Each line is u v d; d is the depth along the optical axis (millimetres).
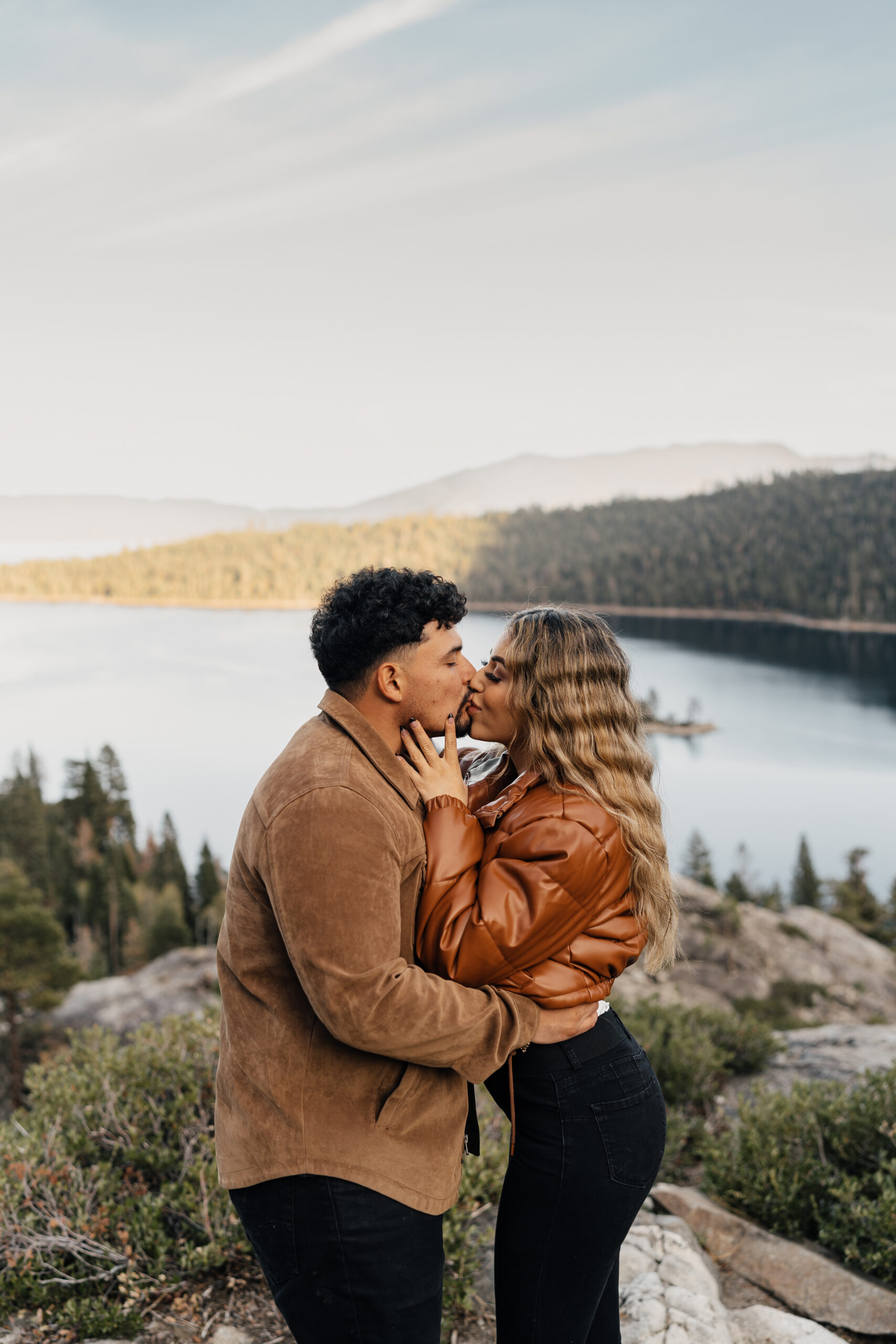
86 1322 2076
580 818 1455
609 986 1512
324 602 1491
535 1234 1483
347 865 1251
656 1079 1600
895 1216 2580
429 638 1451
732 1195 3002
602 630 1636
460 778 1521
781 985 35469
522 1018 1369
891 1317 2352
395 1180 1338
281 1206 1345
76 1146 2623
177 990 21766
